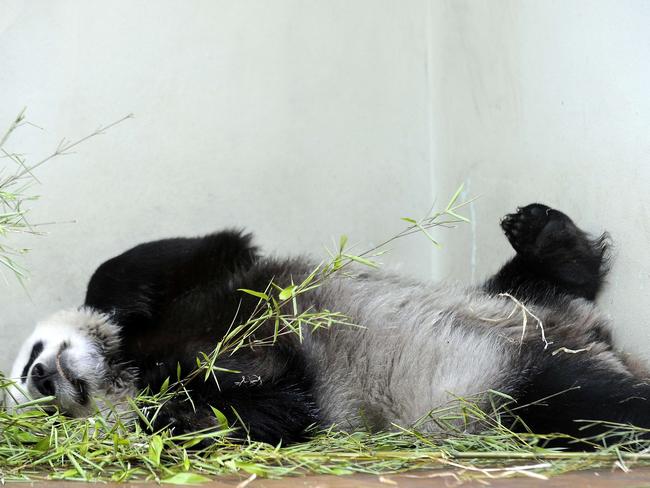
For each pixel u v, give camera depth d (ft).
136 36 14.48
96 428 11.15
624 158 12.32
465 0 14.48
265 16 14.74
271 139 14.73
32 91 14.24
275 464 10.86
